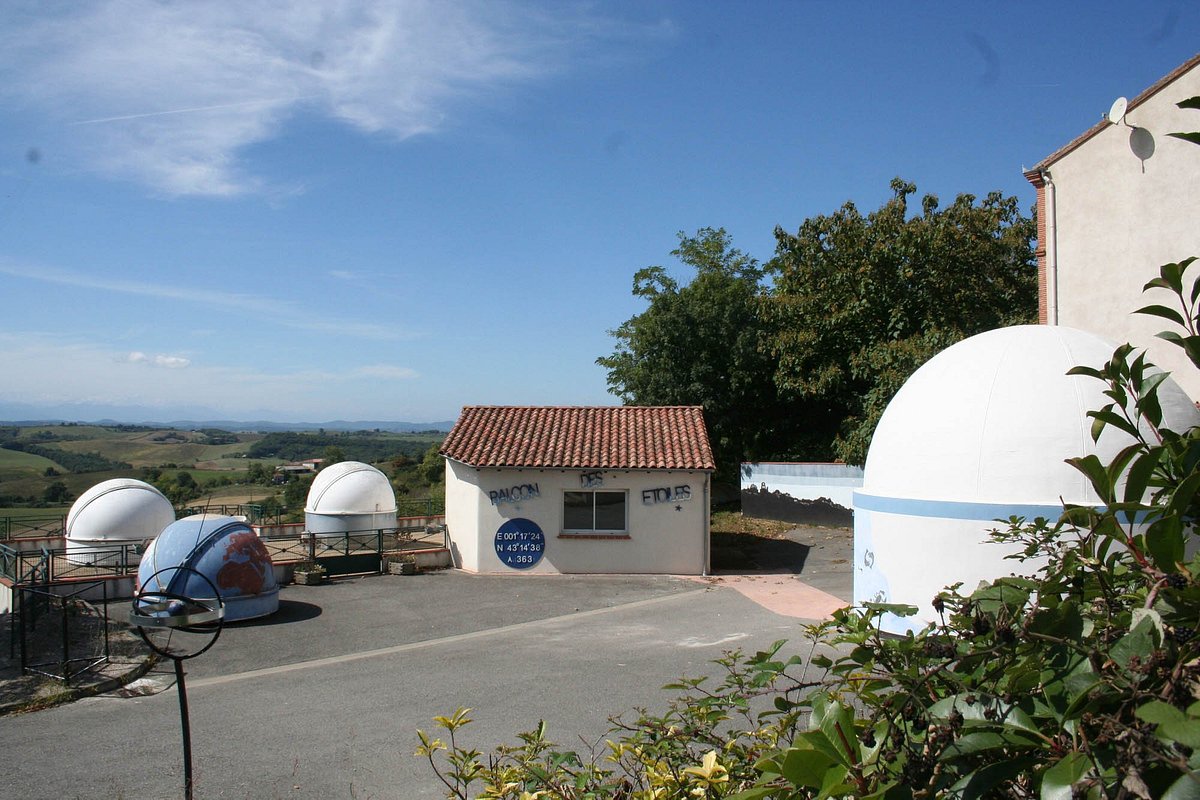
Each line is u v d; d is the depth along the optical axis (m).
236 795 7.59
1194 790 1.46
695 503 19.34
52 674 11.54
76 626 14.59
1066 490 8.84
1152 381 2.69
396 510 25.66
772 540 23.53
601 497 19.81
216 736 9.20
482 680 11.20
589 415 22.45
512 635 13.96
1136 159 13.95
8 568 18.27
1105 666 1.93
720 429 30.95
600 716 9.46
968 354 10.36
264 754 8.60
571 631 14.07
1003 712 2.01
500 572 19.69
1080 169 14.73
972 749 1.91
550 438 20.92
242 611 15.12
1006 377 9.64
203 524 15.56
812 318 26.94
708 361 30.69
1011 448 9.19
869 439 22.92
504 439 20.84
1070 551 2.52
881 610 2.75
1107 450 8.84
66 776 8.06
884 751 2.16
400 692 10.78
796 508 26.31
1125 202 14.09
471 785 7.55
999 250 26.25
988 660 2.22
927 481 9.77
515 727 9.20
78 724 9.71
